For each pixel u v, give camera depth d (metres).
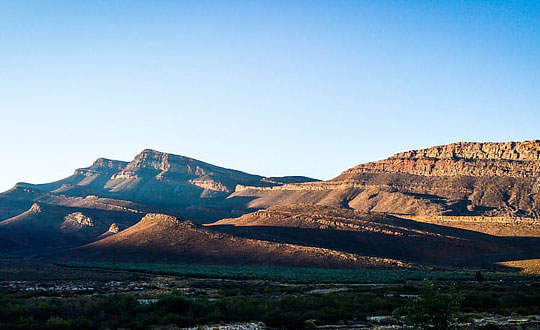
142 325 39.47
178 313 46.03
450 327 32.56
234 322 42.97
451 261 197.00
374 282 107.62
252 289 81.19
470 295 64.69
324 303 54.16
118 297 52.47
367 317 47.38
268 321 42.94
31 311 42.78
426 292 32.41
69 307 45.53
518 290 81.38
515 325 42.41
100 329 38.38
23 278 109.56
